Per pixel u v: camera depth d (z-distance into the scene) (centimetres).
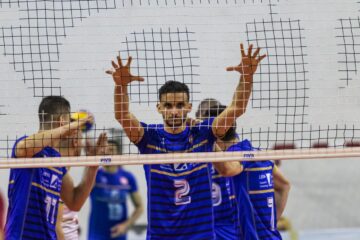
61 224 2125
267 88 2262
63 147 1802
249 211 2052
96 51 2220
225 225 2053
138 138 1727
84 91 2245
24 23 2192
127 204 3177
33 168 1733
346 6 2275
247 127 2266
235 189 2059
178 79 2223
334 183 3631
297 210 3612
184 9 2236
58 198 1775
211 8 2253
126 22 2211
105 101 2239
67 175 1839
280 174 2231
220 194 2059
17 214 1716
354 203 3631
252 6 2266
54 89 2227
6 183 3061
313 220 3619
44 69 2117
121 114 1706
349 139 2280
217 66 2255
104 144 1766
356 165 3638
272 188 2084
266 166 2075
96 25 2184
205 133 1741
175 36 2228
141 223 3403
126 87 1712
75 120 1869
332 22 2281
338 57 2270
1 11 2178
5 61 2186
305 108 2302
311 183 3625
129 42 2025
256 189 2059
